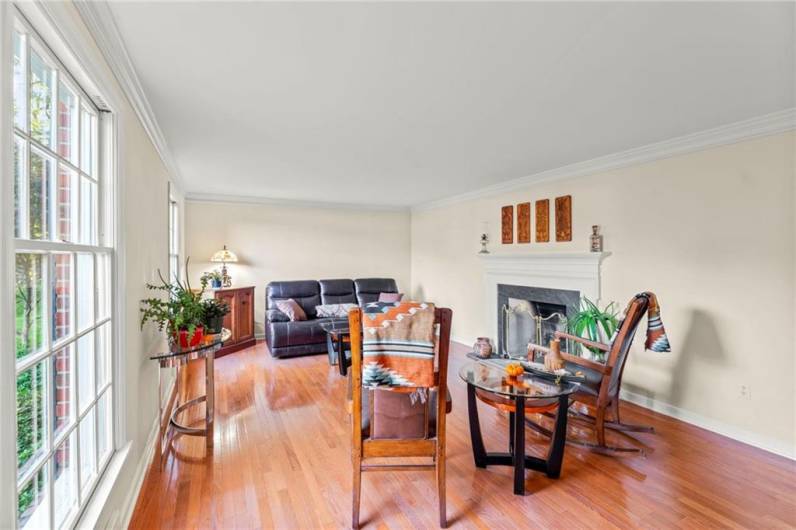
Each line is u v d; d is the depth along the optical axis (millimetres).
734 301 2582
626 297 3258
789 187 2326
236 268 5516
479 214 5059
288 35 1520
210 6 1330
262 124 2535
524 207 4316
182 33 1498
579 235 3678
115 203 1654
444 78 1888
